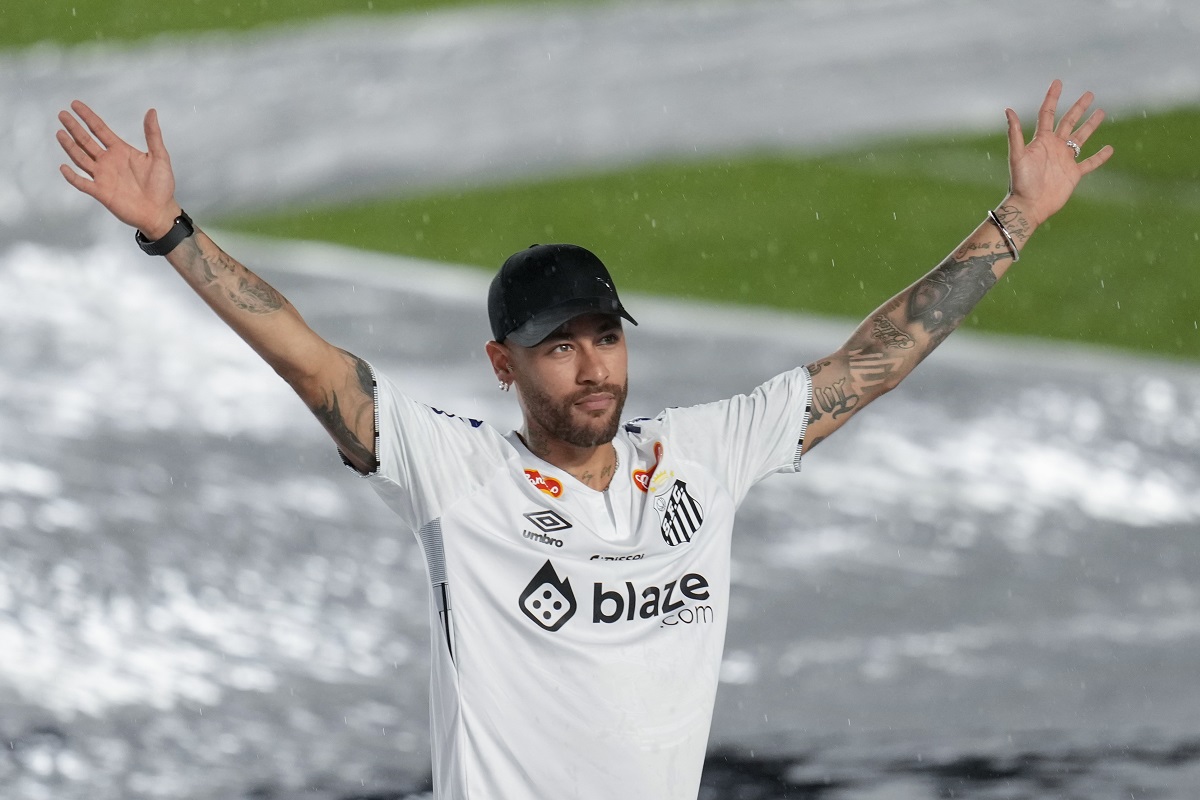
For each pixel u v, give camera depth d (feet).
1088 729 78.84
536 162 262.26
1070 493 133.08
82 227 206.59
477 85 299.17
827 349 181.57
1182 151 268.00
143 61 309.01
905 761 73.87
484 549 36.91
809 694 84.23
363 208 240.53
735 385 164.35
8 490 110.22
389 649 88.99
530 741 36.27
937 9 342.85
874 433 144.46
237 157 265.34
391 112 286.05
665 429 40.19
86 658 83.46
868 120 281.33
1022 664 90.12
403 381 156.35
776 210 239.50
